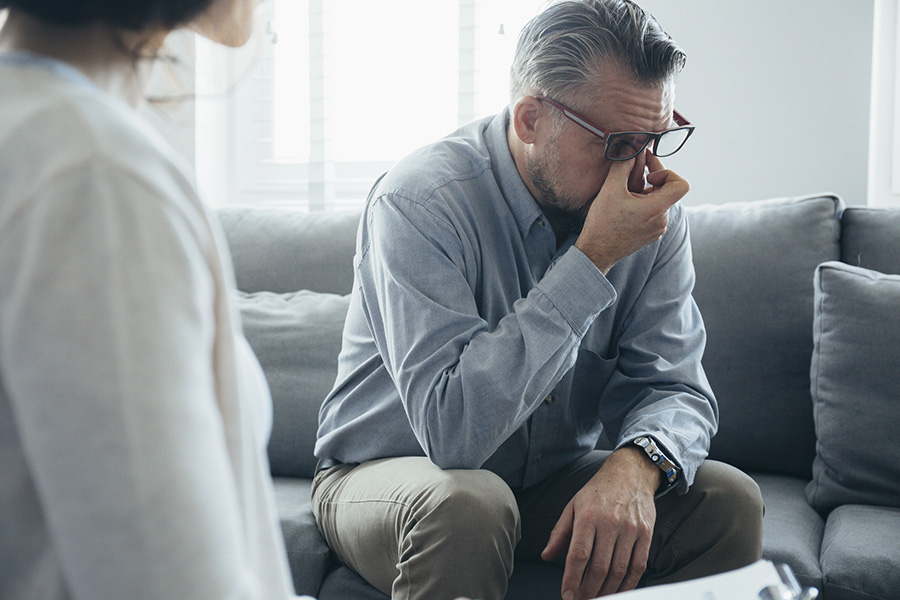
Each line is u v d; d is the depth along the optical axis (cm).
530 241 131
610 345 142
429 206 123
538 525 130
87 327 36
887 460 146
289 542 132
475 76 247
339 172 266
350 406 136
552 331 113
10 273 37
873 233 171
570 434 137
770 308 169
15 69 42
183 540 37
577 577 105
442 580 102
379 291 126
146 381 37
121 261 37
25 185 38
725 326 170
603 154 120
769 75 223
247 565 48
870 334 151
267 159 272
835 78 219
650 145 121
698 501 116
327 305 176
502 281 130
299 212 202
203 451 39
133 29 46
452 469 113
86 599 37
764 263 171
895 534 129
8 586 41
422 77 258
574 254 116
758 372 168
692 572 115
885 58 206
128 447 36
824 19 219
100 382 36
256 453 50
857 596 119
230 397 47
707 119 228
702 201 229
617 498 108
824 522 149
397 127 261
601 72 116
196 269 41
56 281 36
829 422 152
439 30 255
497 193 130
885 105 207
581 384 139
